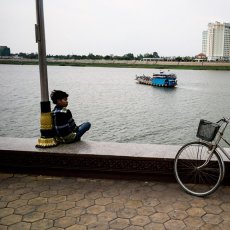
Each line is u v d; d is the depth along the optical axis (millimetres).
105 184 5105
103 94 67188
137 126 36438
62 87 83250
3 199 4590
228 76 137500
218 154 4492
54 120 5711
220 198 4602
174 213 4180
